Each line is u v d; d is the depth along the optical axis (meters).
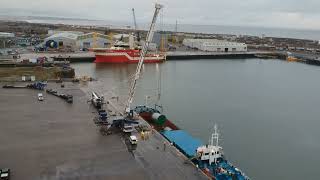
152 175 42.94
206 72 161.38
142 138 55.81
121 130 59.16
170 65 177.50
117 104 78.44
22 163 45.66
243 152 64.75
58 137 55.44
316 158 63.75
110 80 121.62
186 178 42.34
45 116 66.44
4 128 59.00
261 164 59.84
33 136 55.62
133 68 157.12
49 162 46.19
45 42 192.00
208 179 42.22
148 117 70.31
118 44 183.88
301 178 55.31
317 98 115.69
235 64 197.00
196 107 95.19
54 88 91.56
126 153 49.66
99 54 166.62
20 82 97.88
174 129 68.62
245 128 79.12
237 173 44.91
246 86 132.12
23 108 71.44
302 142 71.94
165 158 48.25
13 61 132.00
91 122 63.50
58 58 154.25
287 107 101.62
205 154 47.72
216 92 117.50
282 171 57.44
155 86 119.19
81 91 89.44
